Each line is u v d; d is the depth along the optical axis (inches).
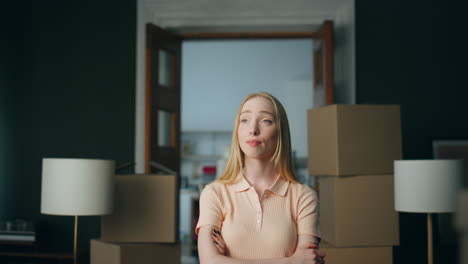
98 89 159.3
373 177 105.9
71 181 97.0
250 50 308.5
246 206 52.0
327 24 150.8
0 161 155.0
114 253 103.1
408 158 152.0
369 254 105.3
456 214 15.3
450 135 151.9
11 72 159.2
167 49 161.6
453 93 153.1
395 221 106.0
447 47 154.5
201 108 308.3
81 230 154.7
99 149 157.6
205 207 53.1
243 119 52.3
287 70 306.2
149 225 105.7
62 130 158.7
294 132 250.7
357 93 153.9
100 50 160.4
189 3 158.7
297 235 53.1
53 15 161.8
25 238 140.0
